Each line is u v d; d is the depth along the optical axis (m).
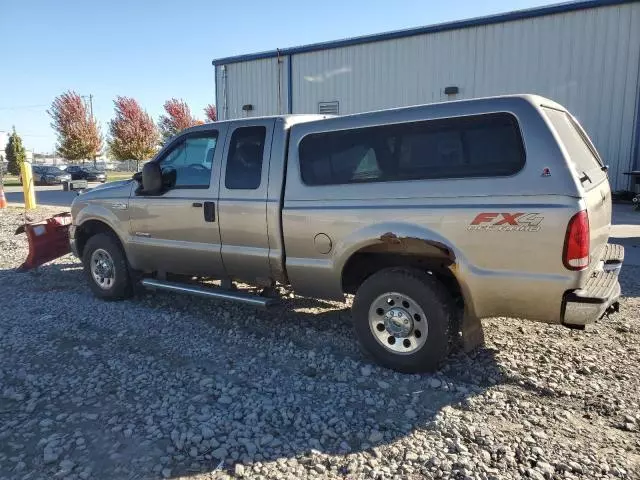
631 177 13.98
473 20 15.34
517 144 3.53
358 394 3.74
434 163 3.85
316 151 4.44
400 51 16.80
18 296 6.36
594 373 4.00
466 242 3.69
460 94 15.95
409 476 2.80
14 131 50.31
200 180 5.19
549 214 3.39
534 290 3.52
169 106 51.09
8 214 15.56
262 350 4.59
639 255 7.96
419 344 3.98
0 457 3.01
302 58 18.78
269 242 4.70
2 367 4.25
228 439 3.15
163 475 2.82
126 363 4.30
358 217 4.12
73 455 3.01
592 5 13.78
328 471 2.86
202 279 6.43
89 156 47.03
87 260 6.16
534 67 14.80
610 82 13.95
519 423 3.31
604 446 3.06
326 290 4.50
